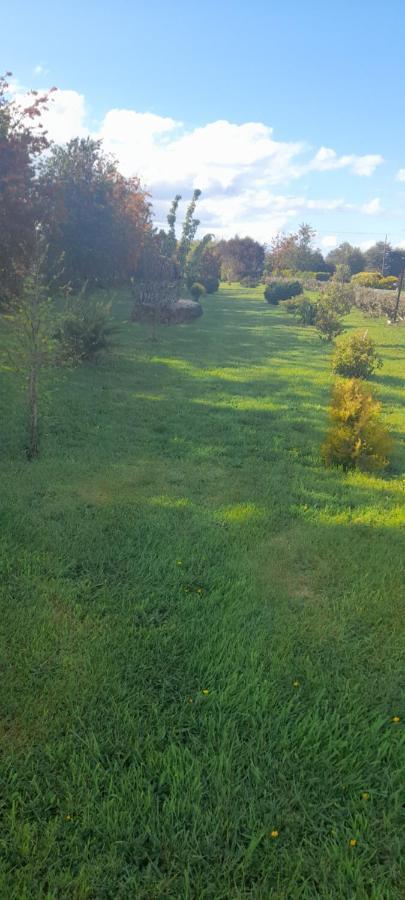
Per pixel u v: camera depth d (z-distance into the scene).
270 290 43.81
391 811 2.57
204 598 4.31
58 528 5.26
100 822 2.42
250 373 15.87
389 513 6.41
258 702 3.20
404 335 28.08
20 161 19.75
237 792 2.62
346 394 8.43
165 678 3.38
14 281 18.30
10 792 2.56
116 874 2.24
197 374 15.16
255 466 7.87
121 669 3.40
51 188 21.17
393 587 4.65
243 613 4.09
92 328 14.67
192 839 2.37
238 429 9.84
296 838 2.42
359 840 2.42
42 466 7.07
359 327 31.42
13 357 7.46
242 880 2.23
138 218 38.75
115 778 2.65
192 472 7.39
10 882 2.17
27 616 3.89
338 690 3.37
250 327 28.34
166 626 3.89
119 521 5.57
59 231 23.19
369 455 8.20
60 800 2.54
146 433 9.17
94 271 31.09
